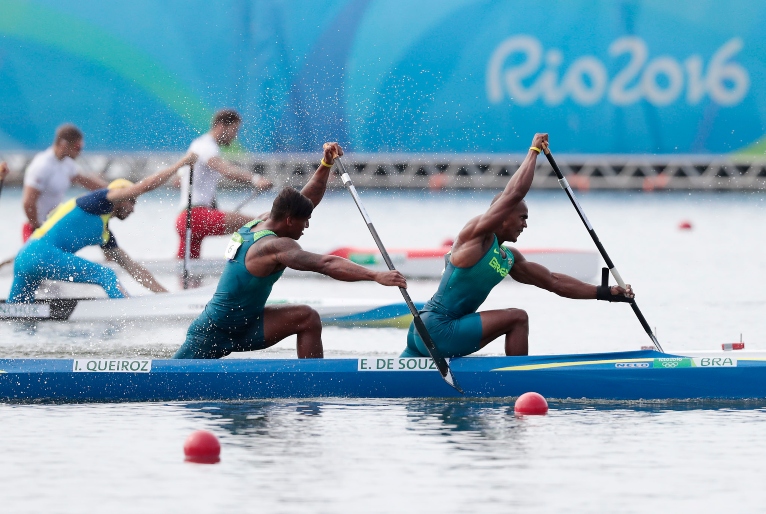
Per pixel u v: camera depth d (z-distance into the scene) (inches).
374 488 649.0
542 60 3567.9
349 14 3535.9
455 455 733.3
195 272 1699.1
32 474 681.6
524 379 975.0
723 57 3508.9
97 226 1462.8
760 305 1590.8
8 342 1317.7
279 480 666.2
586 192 3737.7
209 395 968.3
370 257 1971.0
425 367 978.7
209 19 3499.0
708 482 668.1
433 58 3563.0
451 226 2792.8
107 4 3489.2
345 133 3575.3
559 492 643.5
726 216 3021.7
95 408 919.0
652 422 858.8
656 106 3555.6
